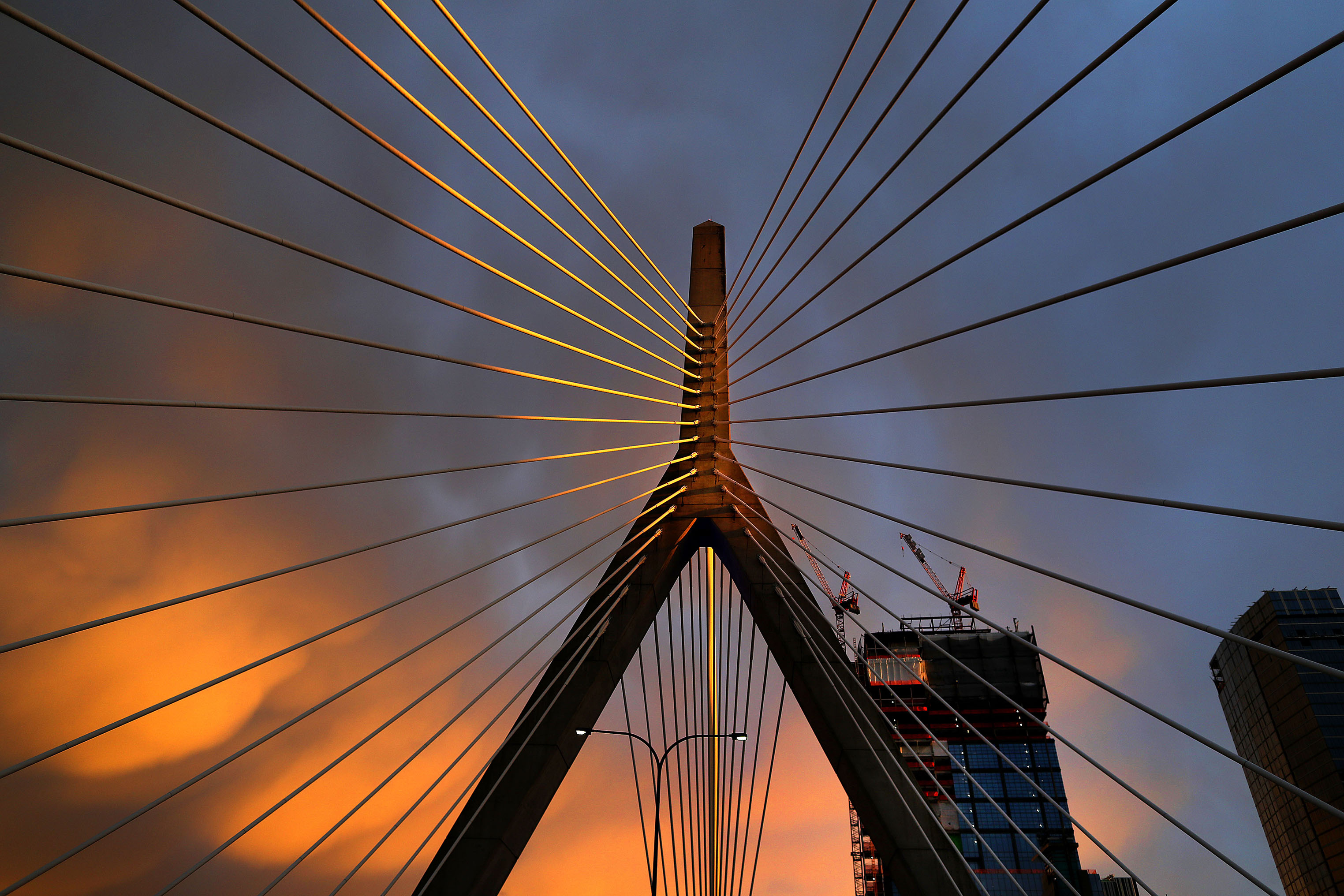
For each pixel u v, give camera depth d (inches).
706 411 1589.6
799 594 1366.9
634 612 1371.8
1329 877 7544.3
